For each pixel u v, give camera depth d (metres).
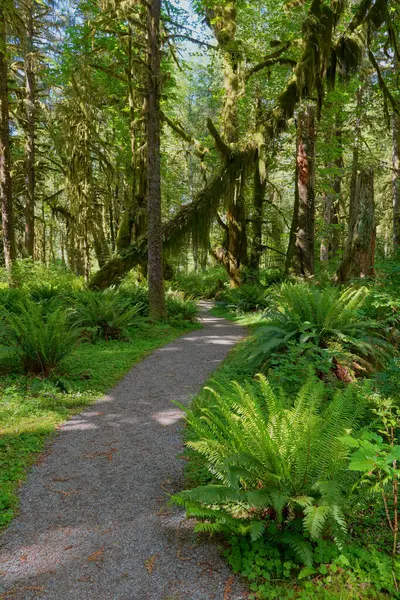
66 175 20.94
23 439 4.36
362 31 14.35
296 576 2.48
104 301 10.42
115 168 22.03
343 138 19.70
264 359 6.59
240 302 16.33
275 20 17.31
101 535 2.85
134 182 17.81
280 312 7.45
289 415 3.06
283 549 2.69
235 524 2.67
